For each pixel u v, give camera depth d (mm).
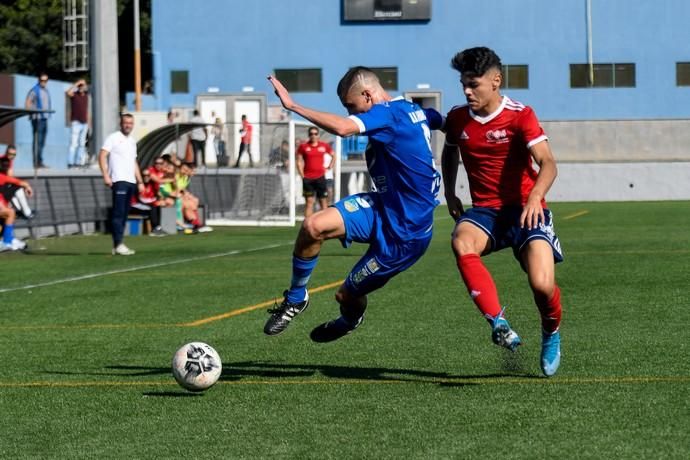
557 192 87500
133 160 41469
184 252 42250
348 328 16516
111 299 27328
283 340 20359
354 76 15477
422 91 123375
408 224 15383
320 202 55719
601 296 25969
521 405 14219
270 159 65625
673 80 121875
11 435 13344
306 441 12672
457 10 122750
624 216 63312
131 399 15258
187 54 124625
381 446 12344
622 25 121688
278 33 124000
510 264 34688
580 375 16156
